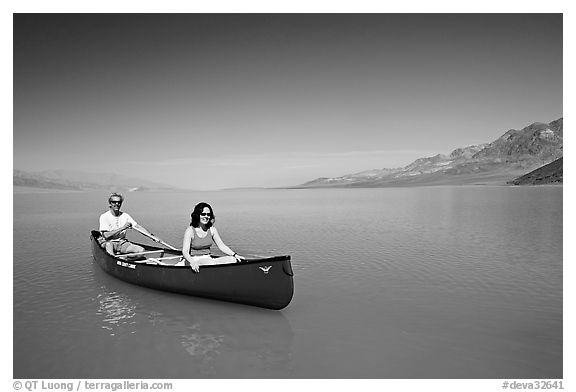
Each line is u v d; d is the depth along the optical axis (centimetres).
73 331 589
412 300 709
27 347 542
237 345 542
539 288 768
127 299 723
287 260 626
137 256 882
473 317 631
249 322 616
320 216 2134
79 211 2622
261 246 1223
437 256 1046
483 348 530
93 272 909
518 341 549
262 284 643
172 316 641
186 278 709
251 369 482
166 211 2750
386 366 487
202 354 518
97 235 1009
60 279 851
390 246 1191
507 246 1168
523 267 924
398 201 3469
